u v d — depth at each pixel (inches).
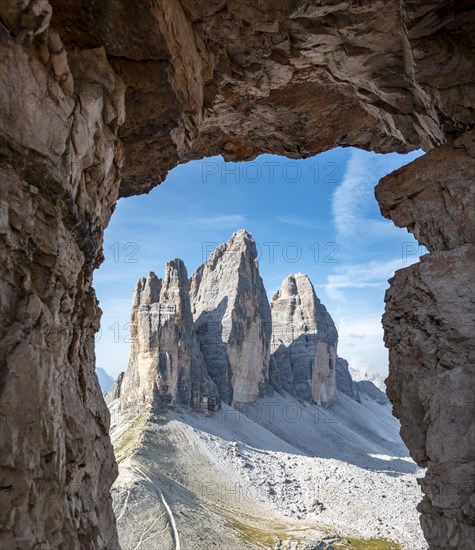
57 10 443.2
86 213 472.1
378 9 609.0
